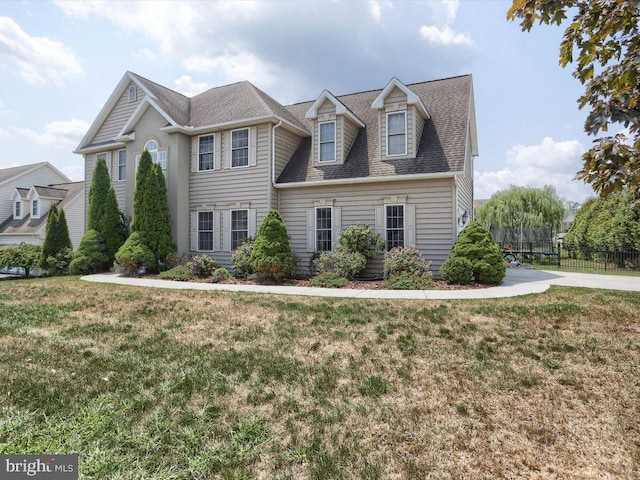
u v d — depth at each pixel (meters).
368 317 6.69
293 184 13.73
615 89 2.50
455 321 6.33
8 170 29.31
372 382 3.86
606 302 7.75
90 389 3.74
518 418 3.13
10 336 5.74
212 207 15.25
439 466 2.48
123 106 18.00
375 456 2.59
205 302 8.40
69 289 10.55
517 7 2.88
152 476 2.37
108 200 16.23
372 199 12.81
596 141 2.71
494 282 10.77
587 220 20.98
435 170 11.88
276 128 14.41
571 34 2.75
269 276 12.22
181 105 17.02
